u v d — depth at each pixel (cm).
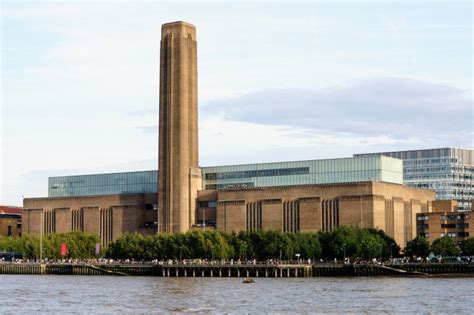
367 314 18425
